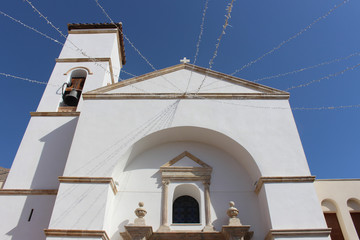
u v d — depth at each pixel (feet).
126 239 38.63
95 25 71.82
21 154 48.60
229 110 47.21
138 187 43.62
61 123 52.44
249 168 44.52
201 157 46.75
